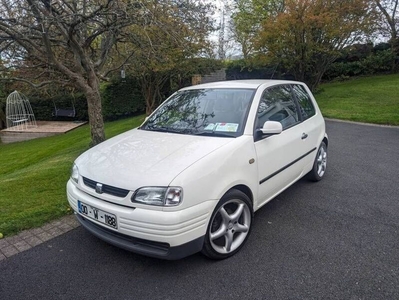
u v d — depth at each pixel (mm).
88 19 4598
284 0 12602
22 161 8828
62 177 4707
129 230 2229
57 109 18031
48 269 2518
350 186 4164
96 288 2281
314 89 14102
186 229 2189
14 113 17016
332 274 2359
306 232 2994
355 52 18391
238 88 3379
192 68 12977
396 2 17781
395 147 6176
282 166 3246
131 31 5770
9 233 3090
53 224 3273
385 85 15141
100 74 6797
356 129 8133
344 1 11281
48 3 4492
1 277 2436
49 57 5121
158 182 2193
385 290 2174
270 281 2305
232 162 2557
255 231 3029
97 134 6160
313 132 3992
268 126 2869
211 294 2188
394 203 3598
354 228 3049
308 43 11688
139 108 16141
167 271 2449
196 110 3340
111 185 2334
